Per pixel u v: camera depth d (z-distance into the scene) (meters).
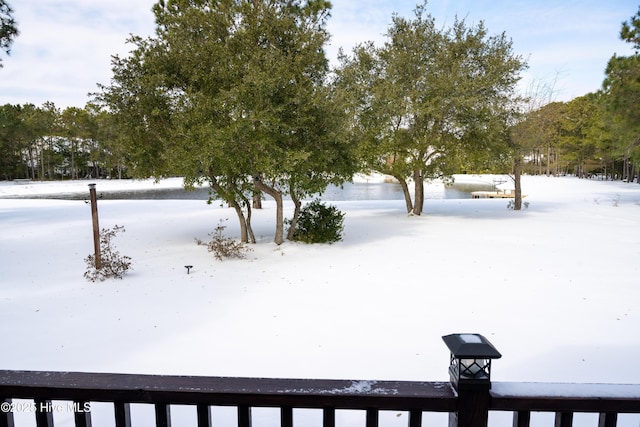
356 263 7.39
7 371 1.32
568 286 5.88
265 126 7.55
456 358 1.18
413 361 3.62
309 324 4.52
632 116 14.00
